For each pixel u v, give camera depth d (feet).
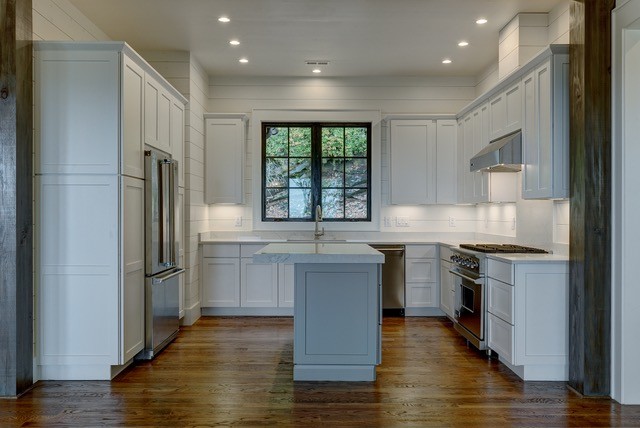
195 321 17.15
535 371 11.02
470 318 13.75
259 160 19.54
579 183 10.21
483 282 12.84
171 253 13.82
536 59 11.55
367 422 8.66
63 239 10.89
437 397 9.92
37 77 10.84
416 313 18.12
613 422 8.73
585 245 10.02
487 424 8.61
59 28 12.20
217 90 19.65
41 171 10.85
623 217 9.66
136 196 11.80
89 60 10.90
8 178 10.00
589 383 9.98
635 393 9.63
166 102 14.33
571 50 10.48
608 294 9.99
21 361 10.12
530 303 10.95
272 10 13.46
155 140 13.29
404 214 19.80
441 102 19.81
